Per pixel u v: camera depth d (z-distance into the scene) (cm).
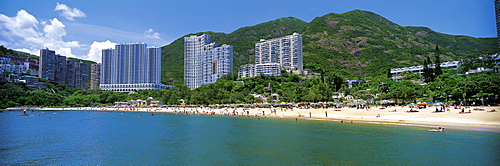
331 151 4347
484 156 3812
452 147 4344
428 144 4591
